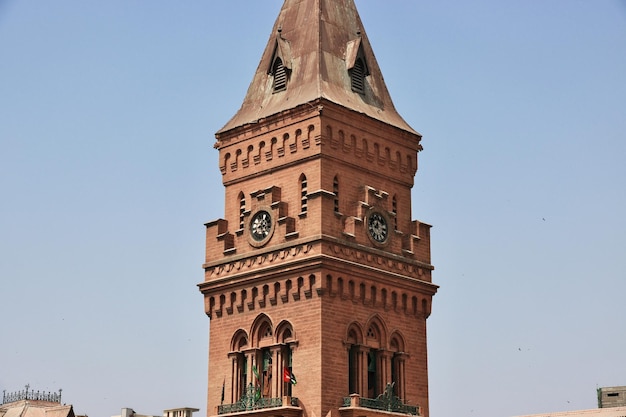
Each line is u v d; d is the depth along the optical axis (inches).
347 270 3363.7
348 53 3693.4
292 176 3486.7
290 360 3358.8
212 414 3476.9
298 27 3732.8
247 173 3624.5
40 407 5295.3
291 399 3270.2
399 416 3388.3
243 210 3622.0
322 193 3358.8
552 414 3695.9
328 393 3238.2
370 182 3570.4
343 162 3481.8
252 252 3499.0
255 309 3459.6
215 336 3563.0
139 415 4707.2
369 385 3425.2
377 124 3614.7
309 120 3464.6
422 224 3688.5
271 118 3570.4
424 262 3656.5
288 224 3420.3
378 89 3754.9
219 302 3570.4
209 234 3659.0
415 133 3750.0
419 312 3609.7
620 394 4220.0
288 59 3663.9
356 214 3479.3
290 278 3373.5
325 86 3533.5
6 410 5334.6
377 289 3467.0
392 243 3565.5
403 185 3688.5
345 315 3348.9
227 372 3494.1
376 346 3442.4
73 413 5177.2
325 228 3344.0
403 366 3508.9
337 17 3752.5
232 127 3688.5
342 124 3501.5
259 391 3376.0
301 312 3326.8
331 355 3275.1
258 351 3430.1
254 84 3767.2
